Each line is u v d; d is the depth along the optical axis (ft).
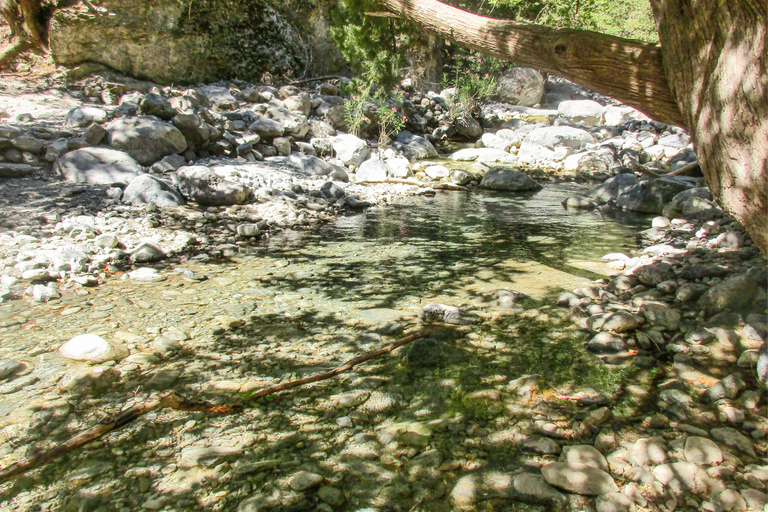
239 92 43.50
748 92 8.05
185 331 14.42
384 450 9.84
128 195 25.09
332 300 16.83
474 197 33.88
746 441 9.82
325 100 45.27
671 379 12.14
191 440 10.05
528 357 13.29
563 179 40.22
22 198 23.48
